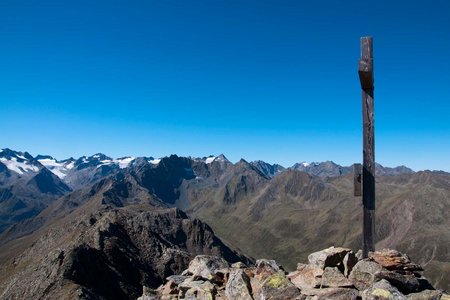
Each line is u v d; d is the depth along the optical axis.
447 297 16.48
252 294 19.80
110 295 137.88
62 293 123.62
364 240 18.83
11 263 192.25
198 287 22.19
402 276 17.53
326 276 18.70
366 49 18.12
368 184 18.55
